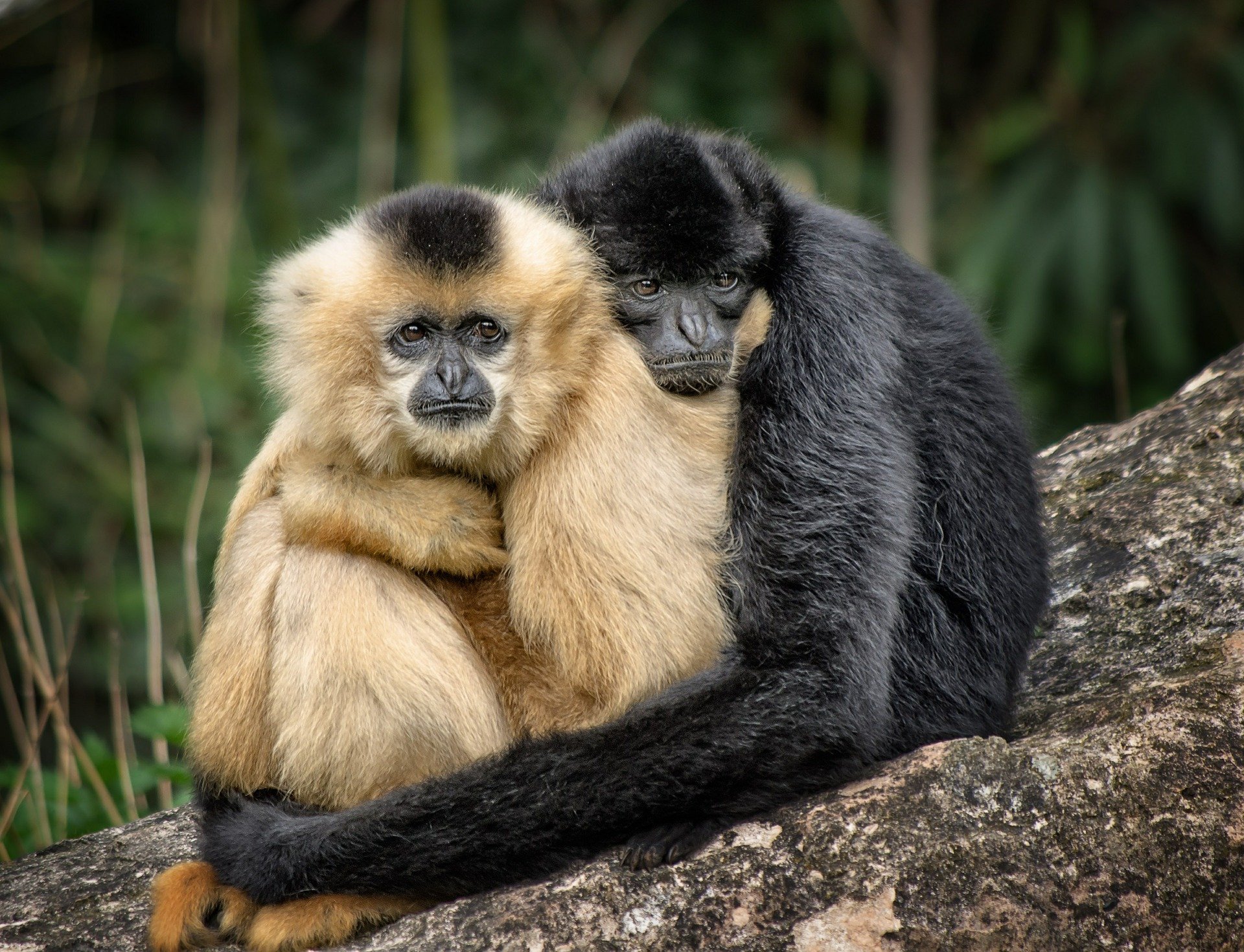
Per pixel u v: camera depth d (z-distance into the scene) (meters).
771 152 23.16
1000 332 20.69
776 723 8.69
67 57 24.08
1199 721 8.62
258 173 23.72
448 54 23.92
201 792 9.55
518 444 9.80
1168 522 11.48
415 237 10.40
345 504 9.37
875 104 26.16
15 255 21.31
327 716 8.96
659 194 10.46
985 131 23.27
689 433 9.73
